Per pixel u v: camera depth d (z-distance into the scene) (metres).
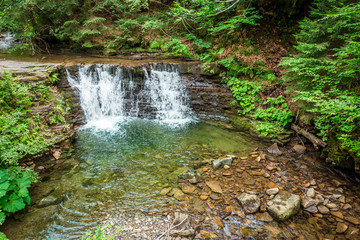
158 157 4.85
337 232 2.93
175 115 7.31
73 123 5.91
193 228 2.90
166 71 7.45
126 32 9.48
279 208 3.16
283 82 6.44
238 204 3.40
